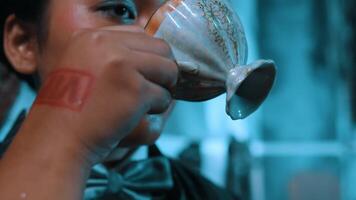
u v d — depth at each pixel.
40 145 0.25
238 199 0.66
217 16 0.31
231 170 1.17
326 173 1.52
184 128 1.63
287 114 2.11
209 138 1.69
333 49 2.20
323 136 2.12
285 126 2.09
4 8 0.43
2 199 0.25
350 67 2.17
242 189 1.17
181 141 1.58
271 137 2.06
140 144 0.40
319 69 2.19
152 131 0.39
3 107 0.51
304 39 2.21
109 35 0.26
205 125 1.69
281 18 2.22
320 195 1.51
